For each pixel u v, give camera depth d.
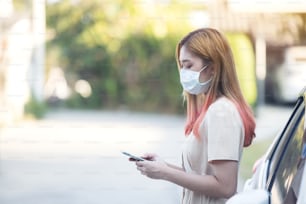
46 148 13.00
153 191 9.07
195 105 3.48
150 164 3.25
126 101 22.14
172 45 21.28
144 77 21.80
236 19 17.44
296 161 2.61
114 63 22.14
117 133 15.62
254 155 10.02
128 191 9.09
